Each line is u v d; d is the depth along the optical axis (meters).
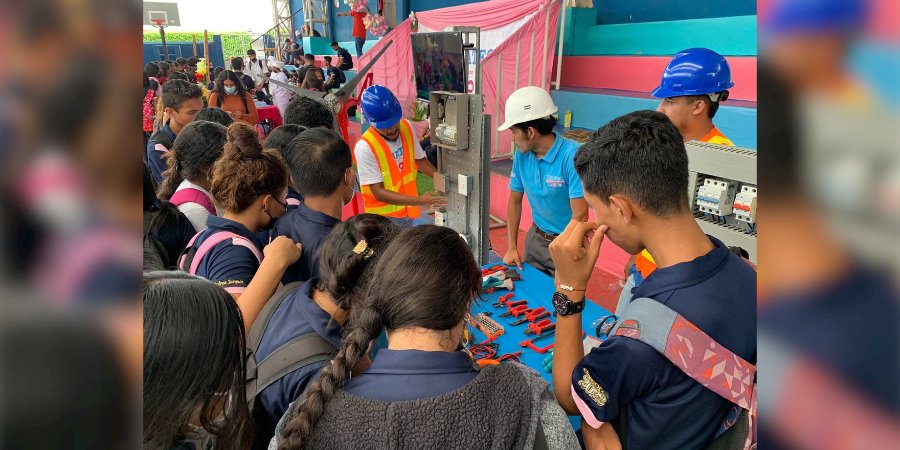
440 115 2.16
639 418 0.89
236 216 1.47
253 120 5.71
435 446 0.65
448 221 2.32
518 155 2.51
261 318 1.14
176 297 0.69
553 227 2.53
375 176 2.70
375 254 0.99
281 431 0.77
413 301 0.74
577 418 1.24
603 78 6.09
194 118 3.03
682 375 0.82
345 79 10.19
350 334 0.80
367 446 0.65
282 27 18.02
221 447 0.76
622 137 0.90
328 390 0.72
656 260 0.93
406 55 8.46
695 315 0.82
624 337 0.86
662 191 0.87
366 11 11.14
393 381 0.71
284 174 1.52
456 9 6.98
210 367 0.70
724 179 1.67
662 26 5.50
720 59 1.87
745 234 1.63
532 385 0.76
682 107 1.91
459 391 0.69
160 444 0.69
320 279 1.10
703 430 0.86
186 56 18.92
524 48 5.88
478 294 0.84
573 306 1.05
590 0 6.48
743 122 4.09
